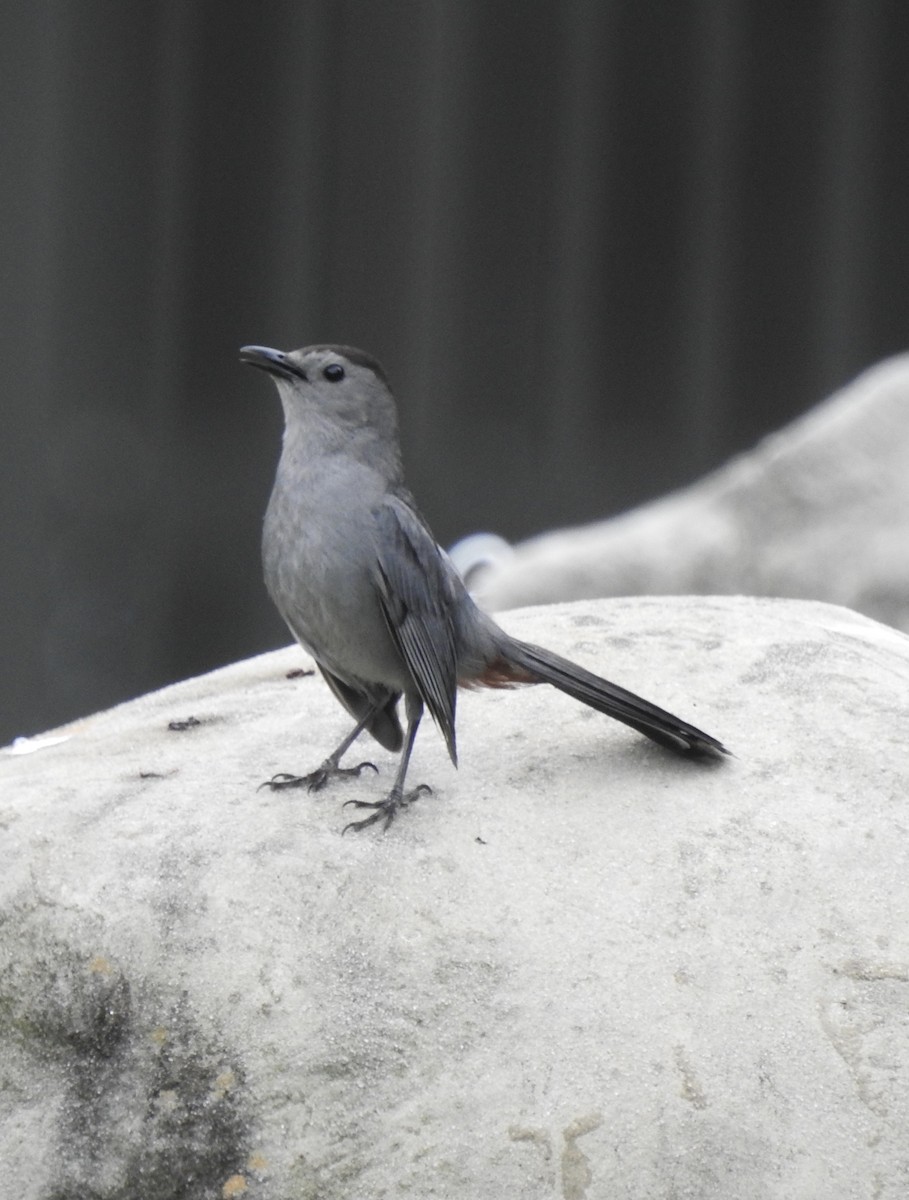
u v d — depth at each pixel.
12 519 18.88
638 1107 6.70
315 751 9.09
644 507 19.33
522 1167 6.64
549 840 7.84
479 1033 6.98
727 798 8.05
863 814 7.89
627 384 19.34
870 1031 6.89
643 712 8.42
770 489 16.59
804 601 10.75
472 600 8.98
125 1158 7.01
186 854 7.82
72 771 8.87
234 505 19.02
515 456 19.27
